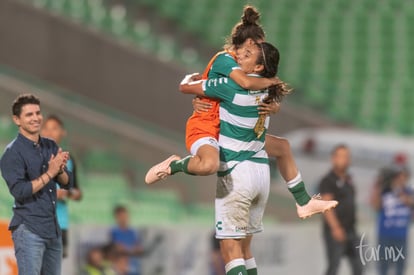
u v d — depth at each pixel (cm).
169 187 4256
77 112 4294
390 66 5512
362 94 5231
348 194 2756
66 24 4531
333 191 2748
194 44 5322
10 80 4328
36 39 4491
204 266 3123
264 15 5803
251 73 1630
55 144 1816
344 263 3188
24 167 1744
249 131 1639
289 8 5906
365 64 5488
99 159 4162
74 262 2767
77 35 4550
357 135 4259
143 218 3834
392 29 5831
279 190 4297
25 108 1745
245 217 1658
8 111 4147
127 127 4450
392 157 4194
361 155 4212
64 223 2217
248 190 1642
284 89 1639
